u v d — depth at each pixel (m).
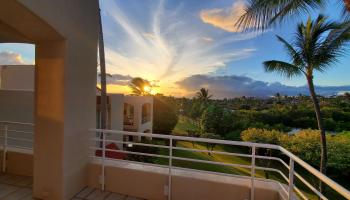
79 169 2.93
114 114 10.27
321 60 6.06
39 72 2.65
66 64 2.58
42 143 2.68
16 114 5.71
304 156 9.41
